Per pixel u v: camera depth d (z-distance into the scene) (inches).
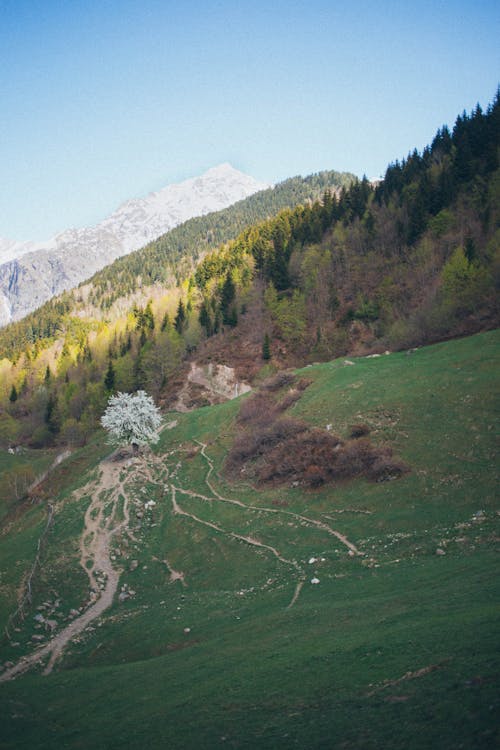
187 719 710.5
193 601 1483.8
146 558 1996.8
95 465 3073.3
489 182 6008.9
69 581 1889.8
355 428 2208.4
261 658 870.4
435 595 935.0
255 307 6378.0
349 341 5305.1
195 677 877.2
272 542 1756.9
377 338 5083.7
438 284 4680.1
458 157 6968.5
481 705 512.4
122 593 1758.1
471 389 2158.0
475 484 1636.3
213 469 2637.8
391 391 2437.3
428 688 586.9
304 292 6274.6
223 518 2086.6
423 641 721.0
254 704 703.1
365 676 677.3
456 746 469.1
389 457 1952.5
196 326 6560.0
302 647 863.1
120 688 945.5
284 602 1239.5
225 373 5413.4
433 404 2176.4
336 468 2031.3
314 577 1362.0
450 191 6422.2
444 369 2452.0
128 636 1349.7
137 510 2390.5
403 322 4490.7
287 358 5428.2
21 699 1010.1
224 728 655.1
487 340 2743.6
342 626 917.2
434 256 5423.2
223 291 6904.5
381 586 1117.1
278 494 2113.7
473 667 595.2
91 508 2482.8
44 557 2084.2
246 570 1635.1
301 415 2632.9
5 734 837.2
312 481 2043.6
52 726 839.7
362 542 1521.9
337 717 598.9
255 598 1349.7
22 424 6702.8
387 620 868.6
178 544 2017.7
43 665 1311.5
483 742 459.5
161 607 1515.7
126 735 714.8
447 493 1651.1
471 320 3949.3
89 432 5654.5
